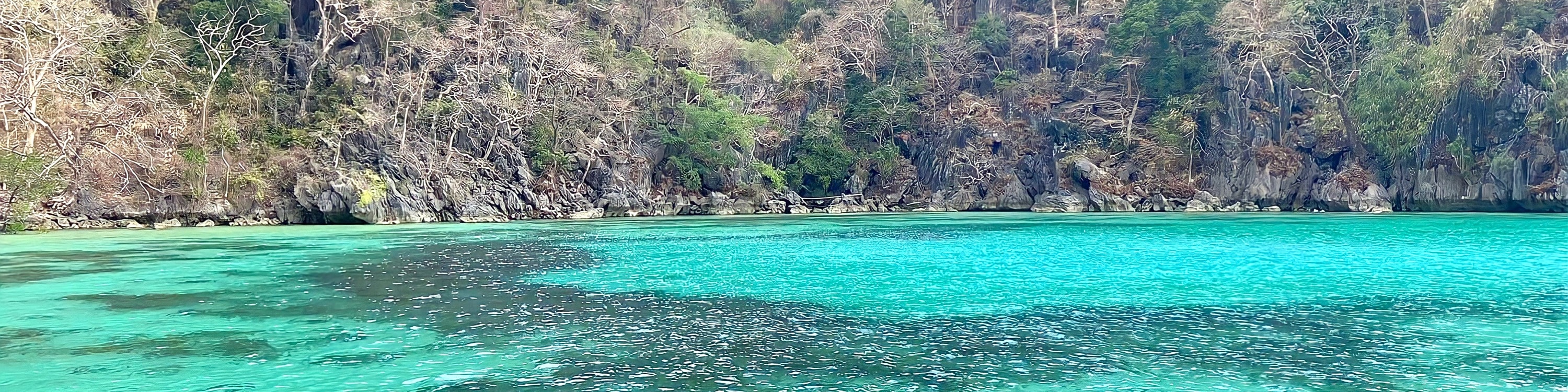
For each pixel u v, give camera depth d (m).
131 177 56.59
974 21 106.38
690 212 82.44
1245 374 13.88
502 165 72.88
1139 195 86.94
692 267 29.73
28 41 50.69
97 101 55.88
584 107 78.56
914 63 98.00
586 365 14.59
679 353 15.48
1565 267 28.33
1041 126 92.38
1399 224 56.34
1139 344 16.19
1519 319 18.48
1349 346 15.89
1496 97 74.25
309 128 65.75
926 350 15.71
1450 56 72.75
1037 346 16.05
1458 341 16.27
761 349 15.84
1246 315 19.23
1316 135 84.44
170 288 23.94
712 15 98.50
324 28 69.56
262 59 67.00
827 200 90.75
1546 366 14.26
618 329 17.67
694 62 87.50
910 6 100.06
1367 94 78.44
